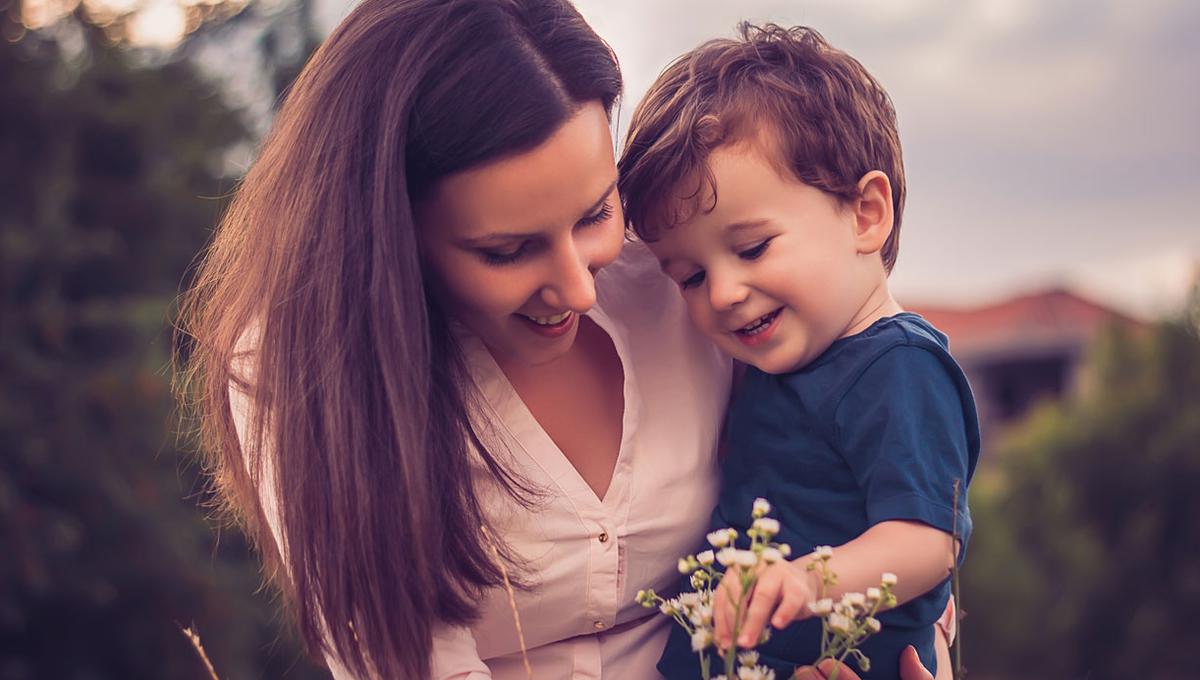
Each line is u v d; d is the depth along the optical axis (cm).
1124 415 1301
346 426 146
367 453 146
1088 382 1417
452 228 145
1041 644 1291
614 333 175
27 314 820
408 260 145
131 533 784
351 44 152
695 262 171
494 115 140
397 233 145
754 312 167
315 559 148
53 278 857
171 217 948
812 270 166
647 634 178
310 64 159
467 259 147
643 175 170
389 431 146
